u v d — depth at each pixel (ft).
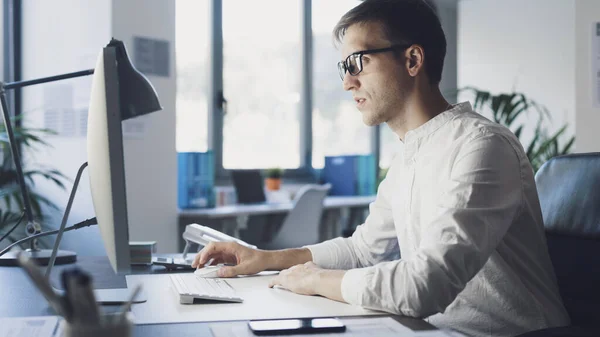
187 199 14.69
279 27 18.84
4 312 3.86
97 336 1.99
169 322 3.59
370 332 3.37
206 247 5.55
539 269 4.70
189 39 16.75
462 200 4.14
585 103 12.08
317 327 3.38
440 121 4.87
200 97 17.08
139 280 5.04
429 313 3.80
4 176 12.35
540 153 14.23
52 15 13.25
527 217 4.59
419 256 3.93
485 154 4.32
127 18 12.41
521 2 18.40
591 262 4.84
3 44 13.76
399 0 4.91
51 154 13.17
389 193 5.59
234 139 17.93
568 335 3.93
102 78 3.12
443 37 5.02
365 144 21.39
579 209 5.02
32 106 13.62
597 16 11.92
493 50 19.22
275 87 18.88
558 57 17.52
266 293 4.53
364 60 4.90
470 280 4.33
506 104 14.47
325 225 18.45
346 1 20.44
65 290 2.02
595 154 5.13
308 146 19.66
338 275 4.33
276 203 17.40
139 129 12.76
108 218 3.19
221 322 3.61
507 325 4.56
